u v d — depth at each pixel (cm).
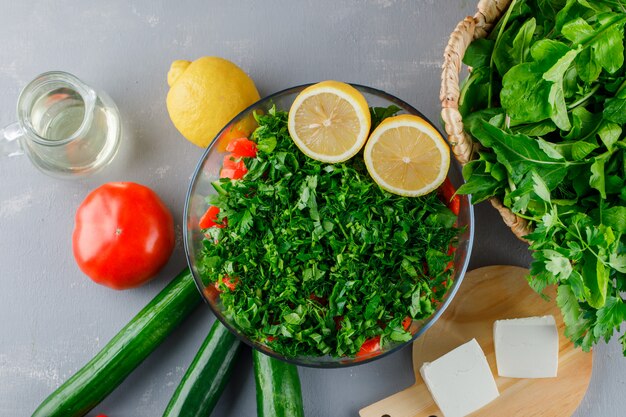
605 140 103
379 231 109
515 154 102
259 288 112
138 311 137
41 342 137
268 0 140
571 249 98
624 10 103
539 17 112
